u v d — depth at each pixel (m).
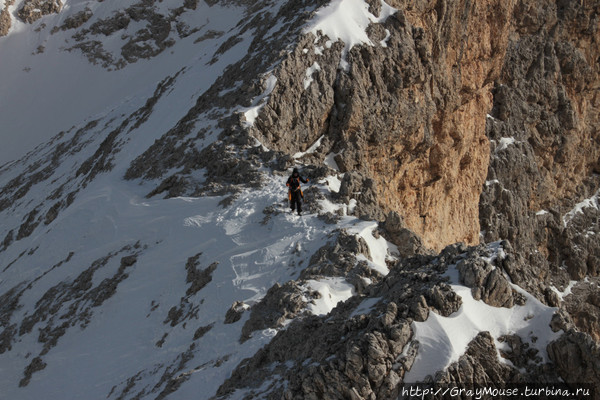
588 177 79.56
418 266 18.94
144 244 33.31
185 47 103.25
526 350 16.02
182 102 49.69
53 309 32.38
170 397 19.91
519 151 70.25
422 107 45.97
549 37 75.12
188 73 56.16
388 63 43.56
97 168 50.06
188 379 20.50
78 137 65.56
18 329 32.56
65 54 104.38
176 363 22.91
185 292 27.67
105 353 27.05
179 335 24.98
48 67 103.00
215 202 32.91
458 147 53.19
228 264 27.48
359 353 15.61
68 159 61.62
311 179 32.78
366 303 18.27
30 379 27.92
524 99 72.31
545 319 16.27
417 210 49.78
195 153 38.56
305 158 39.16
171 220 33.50
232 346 21.59
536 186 71.25
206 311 25.28
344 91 41.25
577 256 71.56
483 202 65.69
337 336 17.05
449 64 50.94
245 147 36.69
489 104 69.75
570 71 76.50
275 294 22.97
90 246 36.66
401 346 15.77
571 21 76.44
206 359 21.88
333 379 15.70
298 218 29.22
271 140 38.44
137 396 22.11
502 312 16.48
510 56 72.12
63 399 25.41
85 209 40.00
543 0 74.31
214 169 36.12
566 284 70.81
